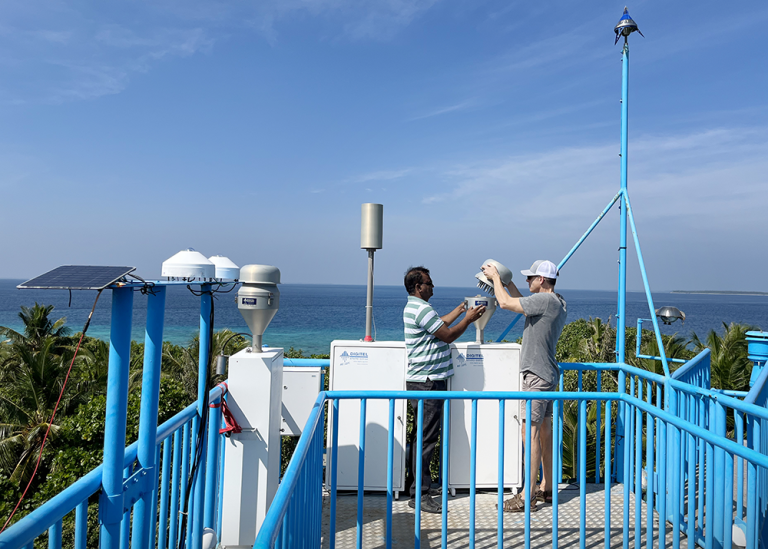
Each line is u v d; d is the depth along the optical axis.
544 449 3.87
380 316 180.50
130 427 21.36
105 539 1.86
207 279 2.62
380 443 4.08
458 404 4.14
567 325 45.56
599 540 3.38
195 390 26.80
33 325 38.19
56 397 27.58
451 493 4.12
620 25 4.70
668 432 2.79
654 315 4.22
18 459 24.58
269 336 129.88
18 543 1.38
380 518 3.71
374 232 4.36
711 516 2.88
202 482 3.00
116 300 1.88
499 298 3.84
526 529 2.98
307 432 2.08
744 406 2.54
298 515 1.79
